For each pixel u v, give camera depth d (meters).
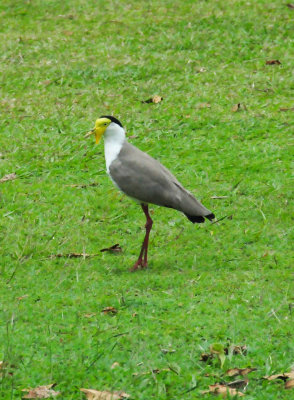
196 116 16.69
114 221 13.06
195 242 12.20
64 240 12.27
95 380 8.58
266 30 20.70
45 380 8.57
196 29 21.12
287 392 8.34
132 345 9.22
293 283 10.76
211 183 14.09
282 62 19.19
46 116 17.00
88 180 14.52
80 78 18.84
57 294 10.65
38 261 11.73
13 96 18.06
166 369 8.76
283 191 13.61
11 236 12.43
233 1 22.88
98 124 11.87
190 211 11.52
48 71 19.25
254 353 9.04
